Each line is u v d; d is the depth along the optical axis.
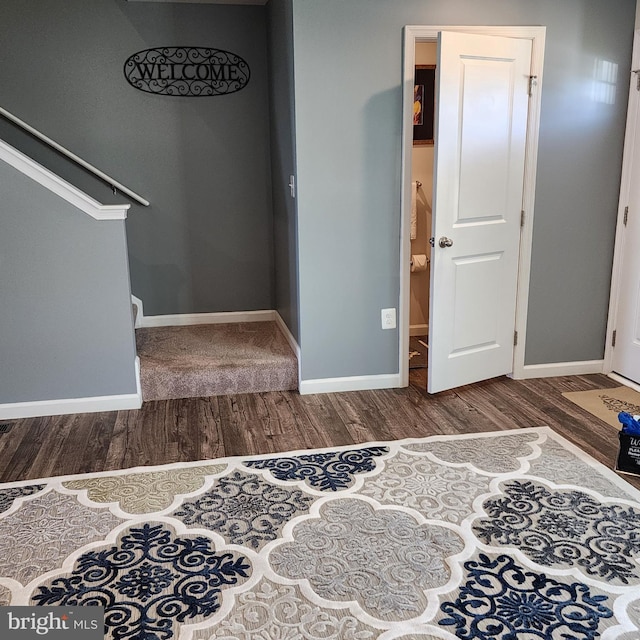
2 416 3.49
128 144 4.32
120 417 3.51
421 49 4.52
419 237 4.86
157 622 1.97
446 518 2.51
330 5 3.32
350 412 3.55
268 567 2.22
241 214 4.57
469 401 3.70
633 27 3.68
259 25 4.30
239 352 4.01
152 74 4.24
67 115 4.20
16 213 3.27
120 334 3.52
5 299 3.35
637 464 2.82
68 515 2.56
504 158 3.63
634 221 3.81
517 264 3.86
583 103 3.72
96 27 4.11
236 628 1.94
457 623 1.96
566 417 3.46
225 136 4.43
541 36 3.56
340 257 3.66
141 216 4.45
